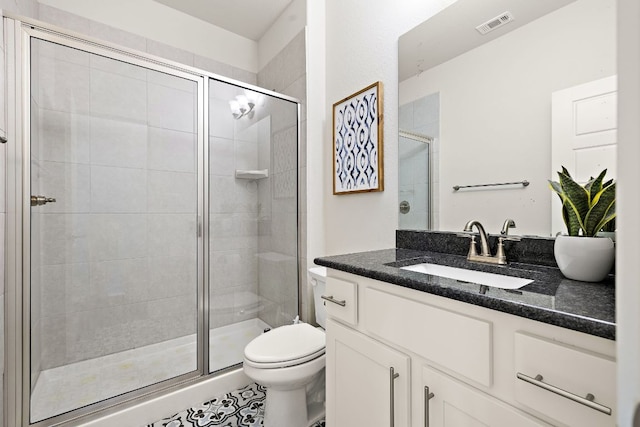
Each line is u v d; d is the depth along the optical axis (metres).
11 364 1.28
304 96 2.05
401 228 1.50
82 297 1.83
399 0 1.53
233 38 2.52
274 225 2.29
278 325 2.26
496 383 0.64
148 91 1.96
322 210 2.12
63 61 1.61
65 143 1.72
